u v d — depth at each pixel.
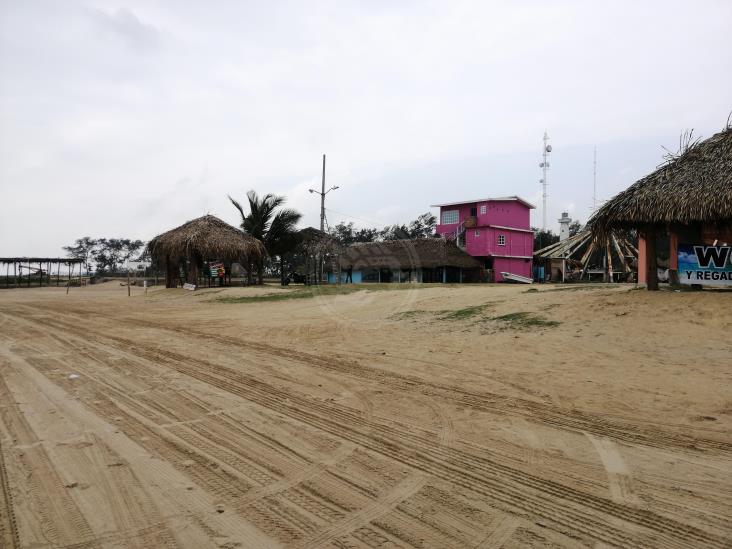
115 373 7.23
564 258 35.47
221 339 10.65
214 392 6.16
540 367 7.24
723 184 9.81
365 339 10.30
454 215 45.16
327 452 4.23
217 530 2.97
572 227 63.19
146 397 5.91
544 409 5.38
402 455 4.16
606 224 11.49
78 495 3.41
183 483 3.61
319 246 24.03
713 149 10.95
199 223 29.91
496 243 42.62
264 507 3.26
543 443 4.41
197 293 25.84
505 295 14.38
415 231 58.69
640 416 5.06
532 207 45.19
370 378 6.89
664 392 5.77
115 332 11.85
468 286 21.38
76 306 20.42
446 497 3.41
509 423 4.95
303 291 21.52
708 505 3.28
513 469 3.87
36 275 57.47
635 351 7.75
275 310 16.53
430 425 4.92
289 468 3.89
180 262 32.38
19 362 8.03
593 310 10.44
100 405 5.55
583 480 3.67
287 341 10.31
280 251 34.53
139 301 23.59
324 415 5.24
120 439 4.49
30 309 18.83
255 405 5.60
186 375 7.11
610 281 30.09
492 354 8.29
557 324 9.98
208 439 4.52
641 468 3.86
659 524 3.05
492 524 3.05
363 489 3.54
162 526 3.01
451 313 12.62
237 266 47.38
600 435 4.58
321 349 9.24
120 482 3.62
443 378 6.83
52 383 6.58
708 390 5.75
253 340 10.49
